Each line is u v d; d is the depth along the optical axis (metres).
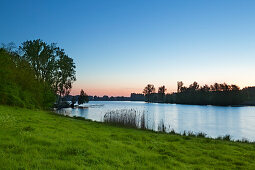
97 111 93.38
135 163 9.42
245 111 111.44
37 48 59.75
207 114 87.12
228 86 183.75
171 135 22.41
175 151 12.95
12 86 34.88
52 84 63.81
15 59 40.44
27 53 58.38
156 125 44.91
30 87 40.03
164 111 103.75
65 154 9.39
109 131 19.92
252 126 50.59
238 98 177.62
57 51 63.62
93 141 12.73
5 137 10.94
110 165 8.73
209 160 11.38
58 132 14.17
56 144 10.63
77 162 8.49
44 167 7.51
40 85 43.72
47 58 60.69
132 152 11.26
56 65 62.97
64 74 66.88
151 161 10.05
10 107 29.14
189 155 12.38
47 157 8.76
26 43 59.56
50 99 47.34
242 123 56.88
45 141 10.79
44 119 21.92
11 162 7.47
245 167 10.42
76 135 13.96
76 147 10.26
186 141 17.47
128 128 26.77
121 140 14.62
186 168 9.53
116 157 9.87
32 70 42.97
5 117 17.30
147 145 13.58
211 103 193.75
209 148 15.02
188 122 56.94
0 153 8.43
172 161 10.29
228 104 180.75
